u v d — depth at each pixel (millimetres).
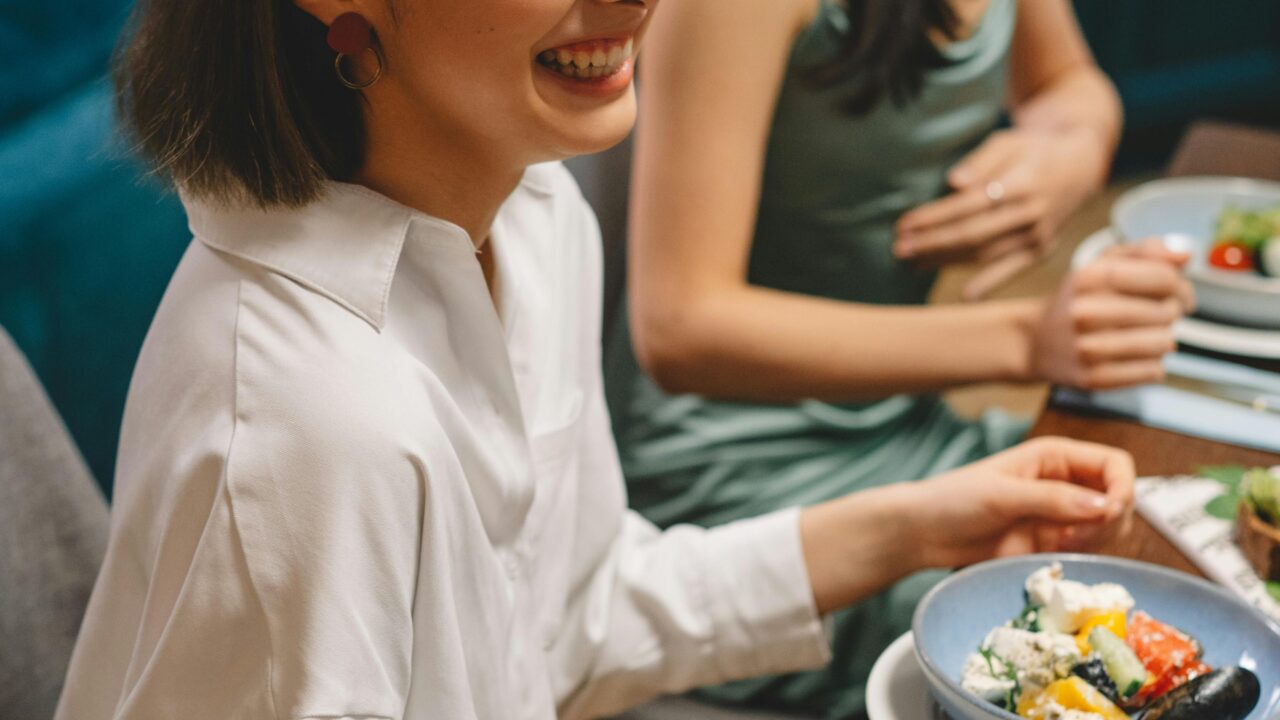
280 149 595
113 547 638
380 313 611
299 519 573
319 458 573
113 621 649
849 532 868
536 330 765
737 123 1172
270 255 605
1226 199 1272
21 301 1738
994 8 1296
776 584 870
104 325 1870
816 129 1246
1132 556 824
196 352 594
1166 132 3746
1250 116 3789
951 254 1342
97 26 2064
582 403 830
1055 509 798
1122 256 1139
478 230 691
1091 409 1020
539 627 806
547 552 806
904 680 674
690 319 1197
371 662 592
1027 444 855
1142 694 629
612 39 587
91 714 667
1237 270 1162
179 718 594
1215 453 948
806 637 875
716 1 1140
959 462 1331
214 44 579
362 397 584
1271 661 636
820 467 1336
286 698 582
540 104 587
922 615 663
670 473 1345
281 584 575
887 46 1203
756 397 1238
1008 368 1165
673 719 1069
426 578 619
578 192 867
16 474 837
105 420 1897
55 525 856
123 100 628
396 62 593
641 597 886
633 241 1235
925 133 1283
